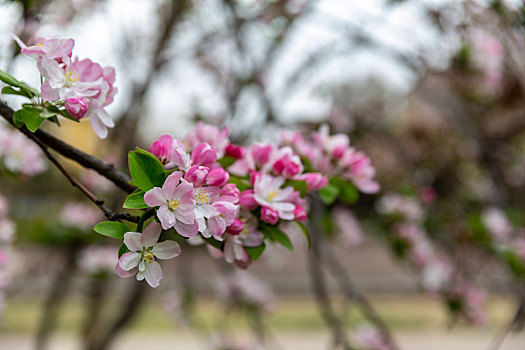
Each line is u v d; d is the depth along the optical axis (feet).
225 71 12.22
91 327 12.45
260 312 14.49
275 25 10.22
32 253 12.82
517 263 9.10
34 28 5.22
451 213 12.78
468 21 9.18
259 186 3.64
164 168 3.14
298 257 36.09
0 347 20.07
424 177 14.05
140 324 26.61
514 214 10.38
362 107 14.58
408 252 11.08
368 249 37.45
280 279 33.76
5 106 3.33
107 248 12.62
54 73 3.22
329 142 4.99
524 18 7.24
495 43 9.95
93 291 12.55
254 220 3.68
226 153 4.03
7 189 13.32
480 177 13.53
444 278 10.46
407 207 11.12
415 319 26.81
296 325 26.27
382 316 27.35
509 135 12.64
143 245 2.98
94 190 12.55
